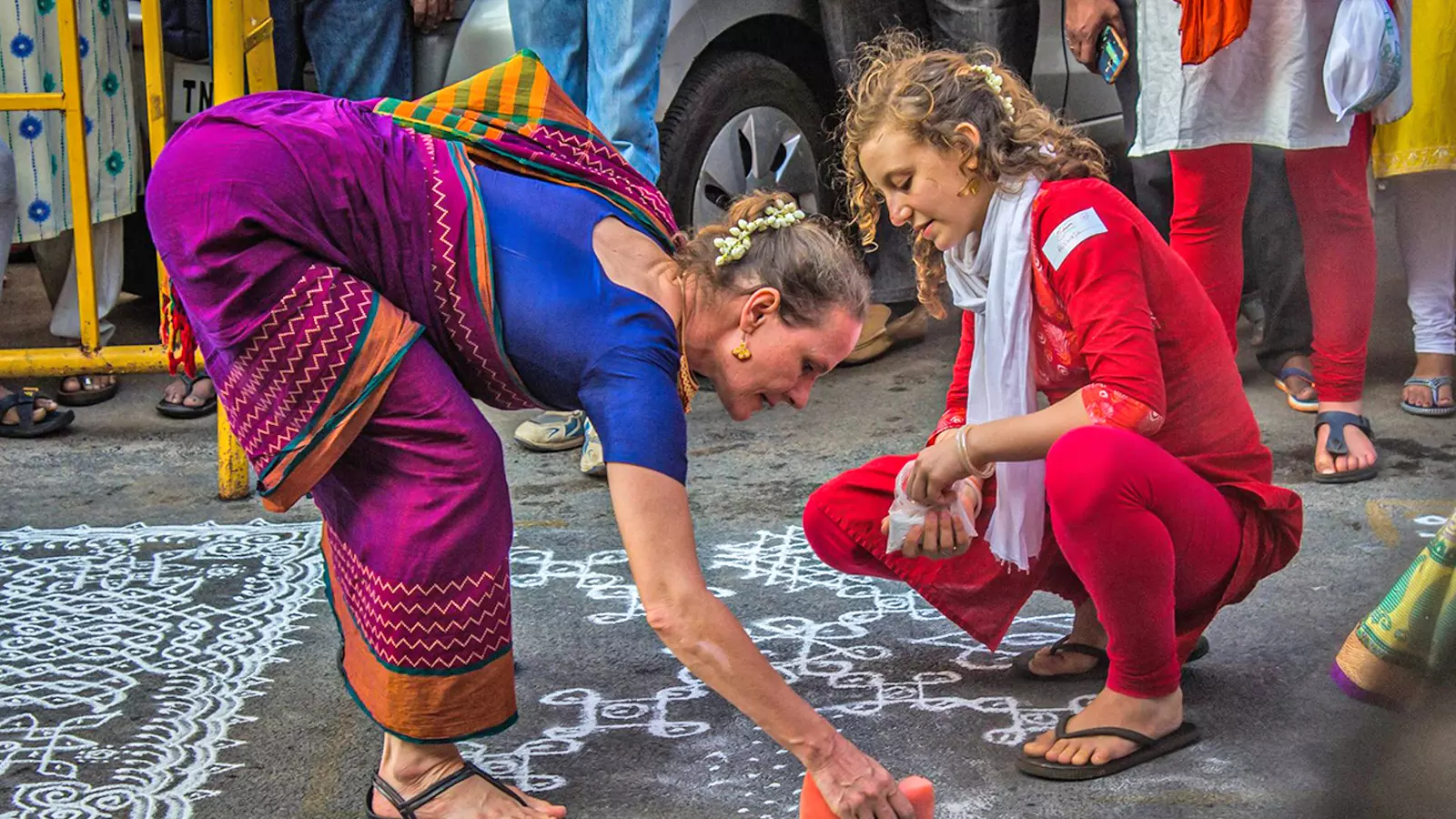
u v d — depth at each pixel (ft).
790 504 11.35
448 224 6.28
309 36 13.46
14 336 16.90
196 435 13.84
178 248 6.20
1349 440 11.02
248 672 8.69
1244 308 14.47
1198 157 10.87
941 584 7.96
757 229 6.21
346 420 6.21
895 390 14.40
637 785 7.18
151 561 10.62
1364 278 10.93
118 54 13.85
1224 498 7.30
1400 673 6.18
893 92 7.20
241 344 6.20
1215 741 7.23
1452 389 12.26
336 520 6.55
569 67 13.05
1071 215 6.98
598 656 8.77
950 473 7.22
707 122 14.07
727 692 5.75
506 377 6.42
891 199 7.41
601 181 6.49
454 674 6.46
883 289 15.40
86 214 12.97
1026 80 14.26
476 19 13.56
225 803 7.15
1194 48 10.32
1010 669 8.32
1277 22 10.43
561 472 12.55
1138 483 6.67
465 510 6.29
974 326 7.73
